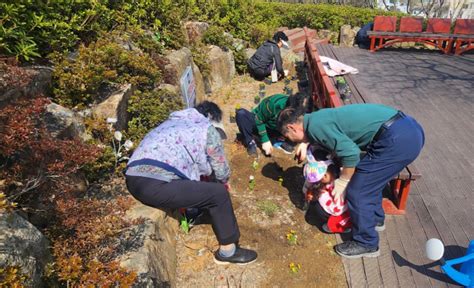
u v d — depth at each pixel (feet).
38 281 5.81
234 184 12.62
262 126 13.92
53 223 7.46
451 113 17.10
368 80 21.77
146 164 7.70
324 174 9.18
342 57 27.09
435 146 14.08
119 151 10.67
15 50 10.03
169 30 19.04
